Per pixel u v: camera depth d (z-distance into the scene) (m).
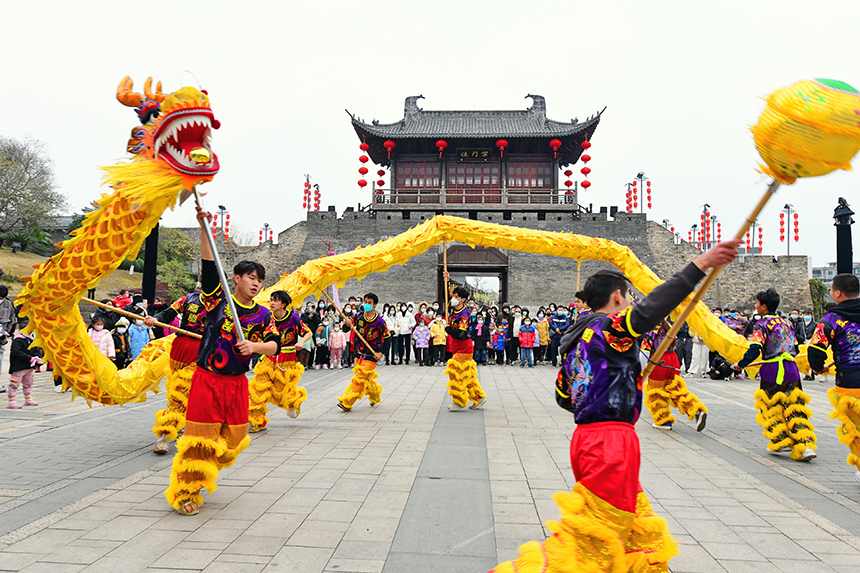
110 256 4.25
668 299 2.40
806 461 6.03
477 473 5.34
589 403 2.62
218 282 4.36
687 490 4.98
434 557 3.47
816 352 5.25
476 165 37.31
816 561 3.49
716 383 14.06
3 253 37.56
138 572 3.22
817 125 2.11
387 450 6.26
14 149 38.84
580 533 2.40
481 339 18.38
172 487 4.17
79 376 4.75
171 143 3.98
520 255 32.53
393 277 32.22
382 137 35.41
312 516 4.17
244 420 4.43
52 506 4.34
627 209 35.12
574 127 35.22
